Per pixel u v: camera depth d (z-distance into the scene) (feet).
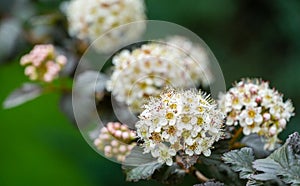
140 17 1.73
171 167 1.20
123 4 1.68
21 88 1.62
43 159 2.88
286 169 1.11
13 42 1.94
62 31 1.89
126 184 2.78
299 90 2.95
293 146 1.14
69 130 2.89
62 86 1.63
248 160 1.15
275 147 1.26
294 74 2.97
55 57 1.62
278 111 1.24
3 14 2.01
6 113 2.95
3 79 2.92
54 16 1.89
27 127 2.94
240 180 1.18
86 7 1.68
